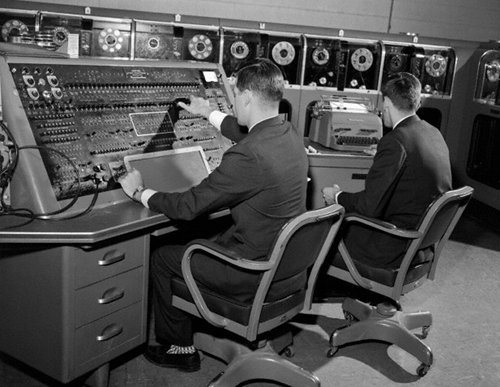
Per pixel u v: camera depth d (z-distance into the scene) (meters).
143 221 2.14
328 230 2.23
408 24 5.80
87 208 2.18
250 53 4.06
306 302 2.41
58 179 2.14
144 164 2.46
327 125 3.87
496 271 3.98
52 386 2.37
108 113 2.43
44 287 2.09
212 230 2.93
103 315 2.20
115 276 2.20
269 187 2.10
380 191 2.49
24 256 2.12
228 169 2.08
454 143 4.91
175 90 2.78
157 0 4.99
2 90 2.12
